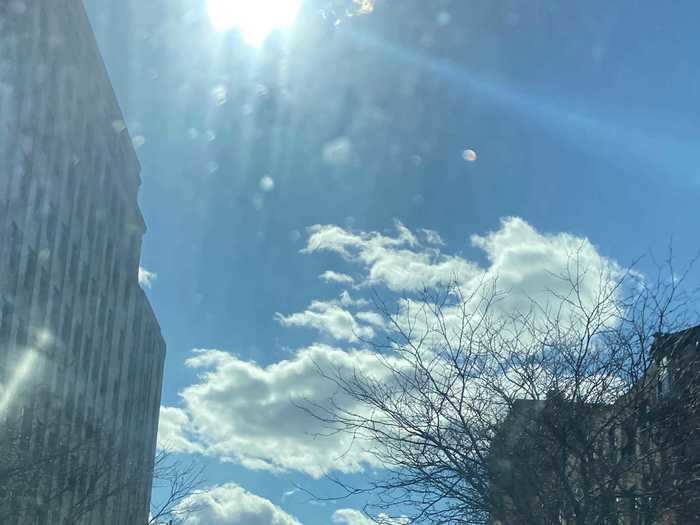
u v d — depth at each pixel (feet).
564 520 36.22
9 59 127.85
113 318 188.44
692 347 36.68
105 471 111.65
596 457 37.24
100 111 174.70
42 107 141.59
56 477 101.24
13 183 129.39
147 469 142.41
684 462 35.37
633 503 35.17
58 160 150.10
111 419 185.16
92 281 172.55
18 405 125.29
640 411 35.86
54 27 145.79
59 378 148.97
